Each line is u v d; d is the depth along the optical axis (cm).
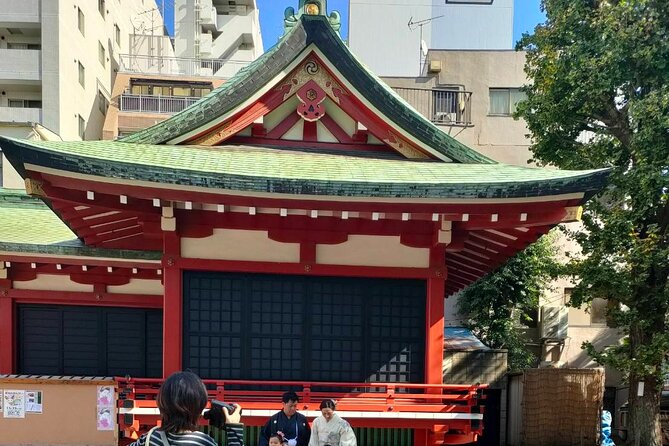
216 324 646
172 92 2438
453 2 2133
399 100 675
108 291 873
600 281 940
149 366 886
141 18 3175
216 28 3812
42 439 638
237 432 293
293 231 644
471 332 1449
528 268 1332
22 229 917
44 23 2020
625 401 1444
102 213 627
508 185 525
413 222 650
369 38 2109
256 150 677
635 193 898
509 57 1736
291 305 657
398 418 636
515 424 1246
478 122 1727
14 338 859
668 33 842
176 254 630
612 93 976
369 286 667
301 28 654
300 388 650
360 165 638
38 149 469
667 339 862
